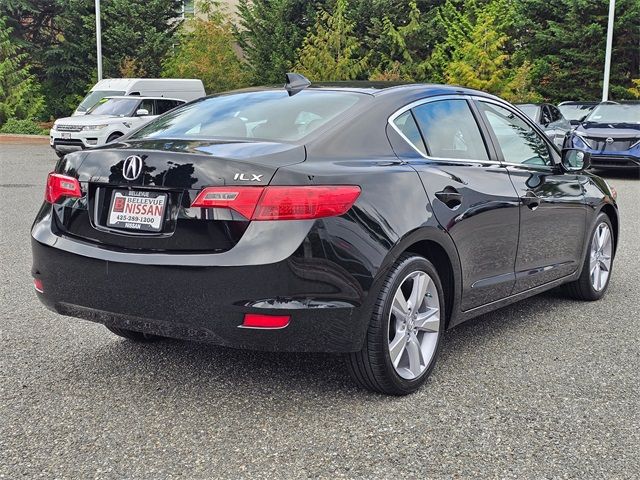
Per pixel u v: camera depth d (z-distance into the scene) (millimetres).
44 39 36438
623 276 6926
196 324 3467
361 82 4664
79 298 3787
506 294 4812
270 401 3844
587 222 5734
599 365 4445
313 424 3562
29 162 18562
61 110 35906
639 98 26422
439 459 3217
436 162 4238
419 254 4102
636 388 4074
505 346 4805
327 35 28516
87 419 3609
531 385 4102
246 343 3439
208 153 3570
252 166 3418
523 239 4859
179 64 29438
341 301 3492
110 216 3727
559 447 3342
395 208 3742
